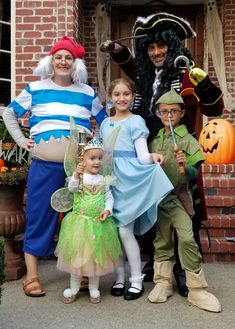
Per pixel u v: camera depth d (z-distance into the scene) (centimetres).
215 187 444
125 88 313
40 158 318
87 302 304
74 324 268
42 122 320
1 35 637
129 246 309
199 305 293
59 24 558
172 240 311
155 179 291
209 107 312
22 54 564
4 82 633
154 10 772
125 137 310
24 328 261
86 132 320
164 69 325
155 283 319
